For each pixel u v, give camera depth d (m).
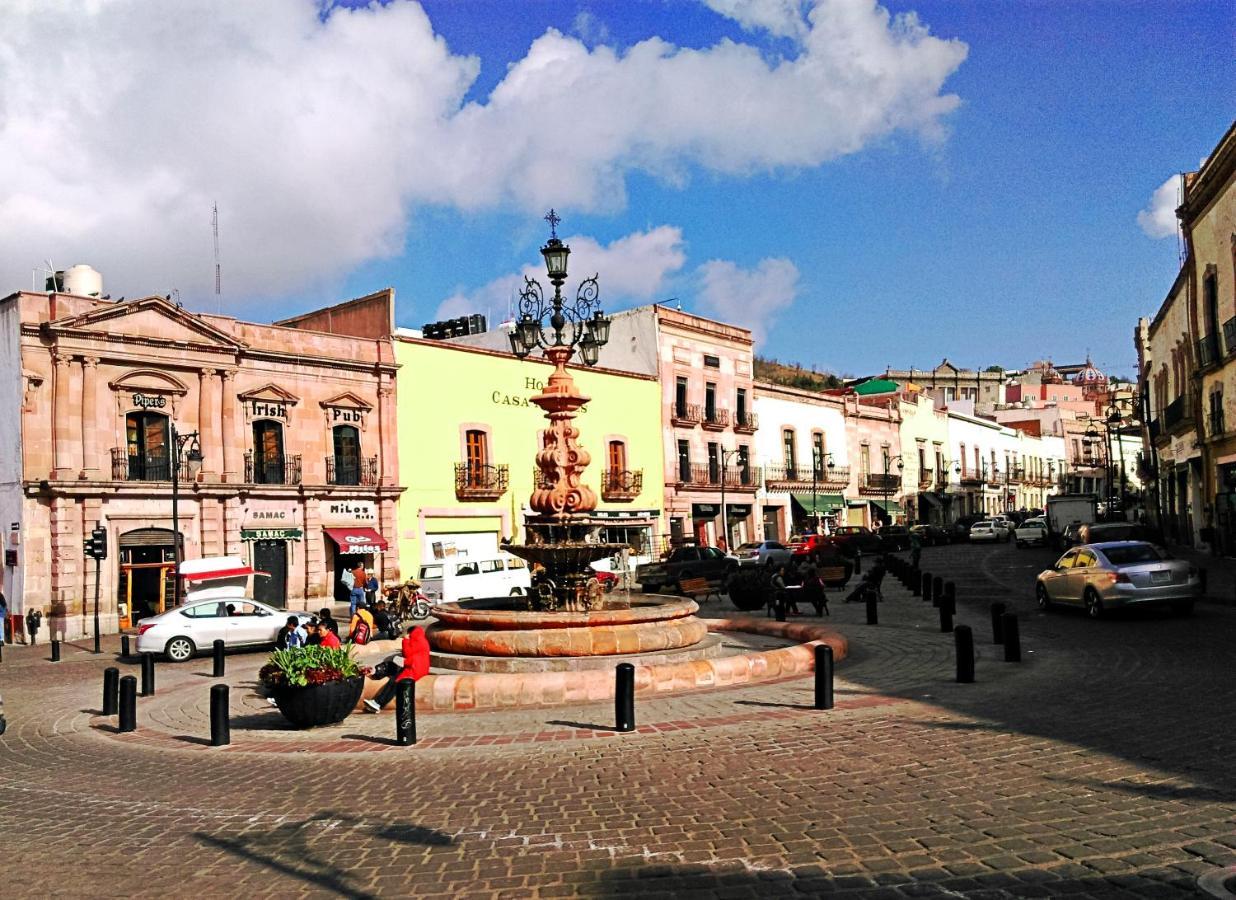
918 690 11.91
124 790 8.87
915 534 52.62
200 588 27.11
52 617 26.78
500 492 39.06
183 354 29.95
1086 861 5.60
